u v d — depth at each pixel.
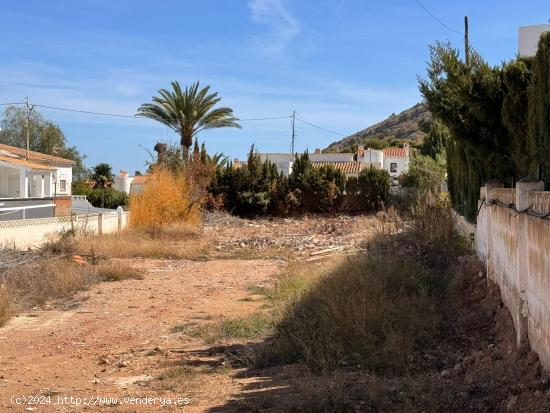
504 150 11.61
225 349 9.03
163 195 30.55
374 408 5.79
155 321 11.52
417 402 5.85
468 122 11.80
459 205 16.17
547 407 4.98
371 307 8.94
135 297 14.28
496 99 11.37
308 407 5.89
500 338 7.78
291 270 16.62
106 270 17.47
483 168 13.33
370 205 42.81
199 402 6.41
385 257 12.76
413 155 46.72
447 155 19.61
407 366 7.28
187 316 11.91
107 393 6.91
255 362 7.99
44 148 65.00
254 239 27.25
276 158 69.69
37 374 7.90
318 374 7.25
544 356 5.81
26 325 11.41
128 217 30.23
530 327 6.41
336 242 24.72
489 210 9.98
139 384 7.32
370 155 70.38
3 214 22.64
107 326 11.16
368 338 8.12
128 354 8.98
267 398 6.28
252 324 10.24
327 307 9.32
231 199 43.41
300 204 43.81
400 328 8.43
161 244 24.17
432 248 13.98
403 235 15.79
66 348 9.48
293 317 9.68
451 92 11.71
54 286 14.59
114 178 74.00
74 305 13.39
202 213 35.75
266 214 43.78
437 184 29.02
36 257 17.38
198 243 25.89
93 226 25.30
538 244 6.03
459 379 6.55
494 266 9.51
